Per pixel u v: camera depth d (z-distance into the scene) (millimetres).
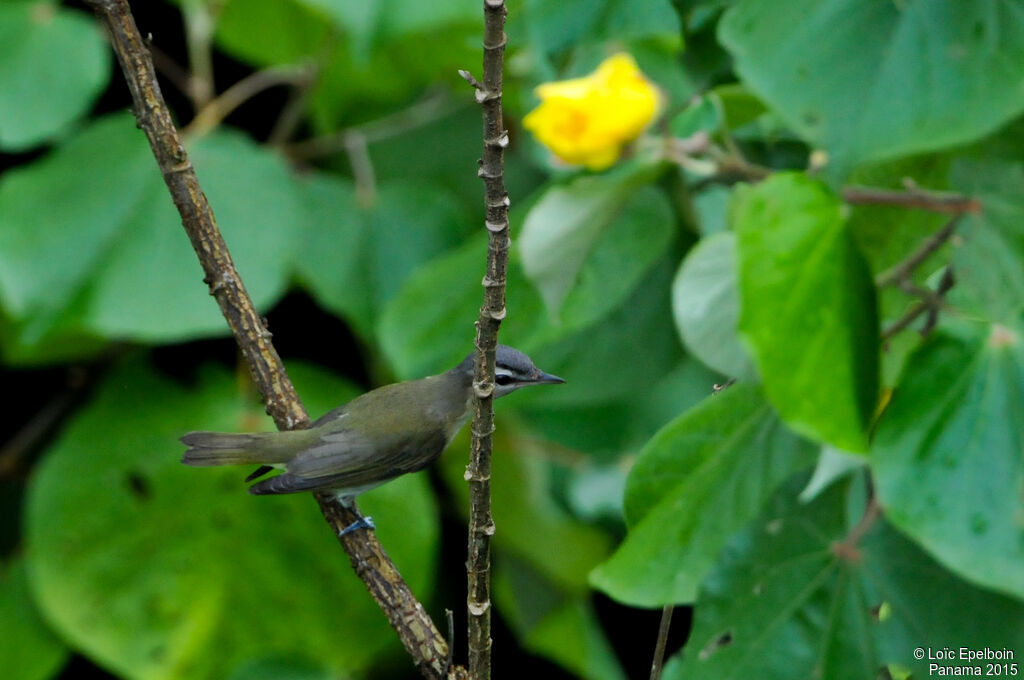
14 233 9688
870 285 5230
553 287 7129
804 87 5109
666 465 6273
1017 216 5293
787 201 5199
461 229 10531
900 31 4996
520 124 10359
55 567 9844
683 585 5984
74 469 9992
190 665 9914
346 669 10250
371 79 10898
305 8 10125
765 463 6059
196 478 10062
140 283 9664
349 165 11227
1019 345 5043
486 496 5562
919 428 4953
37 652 10141
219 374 10367
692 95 7461
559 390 9297
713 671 5523
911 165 6250
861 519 6168
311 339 11086
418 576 10039
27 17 10195
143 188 9914
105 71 10195
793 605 5527
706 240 6086
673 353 9281
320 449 7859
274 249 9633
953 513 4727
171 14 11273
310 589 10227
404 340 8516
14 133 9875
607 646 11727
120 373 10266
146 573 9977
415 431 8195
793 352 5070
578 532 11039
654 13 6930
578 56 7691
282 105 11508
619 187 6688
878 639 5328
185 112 11336
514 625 11711
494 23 4660
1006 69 4746
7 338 10312
